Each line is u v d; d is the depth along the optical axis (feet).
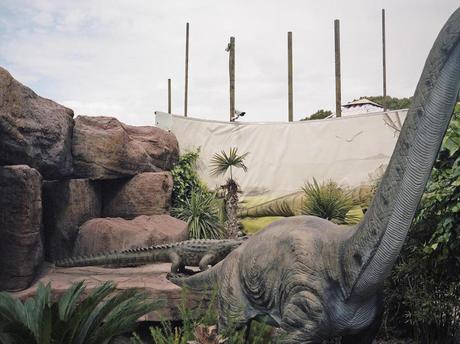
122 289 20.39
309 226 14.66
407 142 11.51
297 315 13.38
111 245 27.32
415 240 19.75
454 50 10.62
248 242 16.11
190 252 24.06
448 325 19.33
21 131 21.72
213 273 18.92
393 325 21.95
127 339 19.62
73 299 15.44
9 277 20.93
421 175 11.41
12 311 14.69
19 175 20.70
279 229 15.15
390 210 11.88
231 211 38.19
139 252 24.84
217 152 41.91
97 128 30.45
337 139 39.04
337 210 35.58
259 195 40.70
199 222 37.93
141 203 32.40
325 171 39.14
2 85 20.29
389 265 12.23
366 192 37.45
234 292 15.71
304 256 13.73
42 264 25.61
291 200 39.45
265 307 14.94
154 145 36.11
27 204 21.08
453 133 16.97
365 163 38.06
